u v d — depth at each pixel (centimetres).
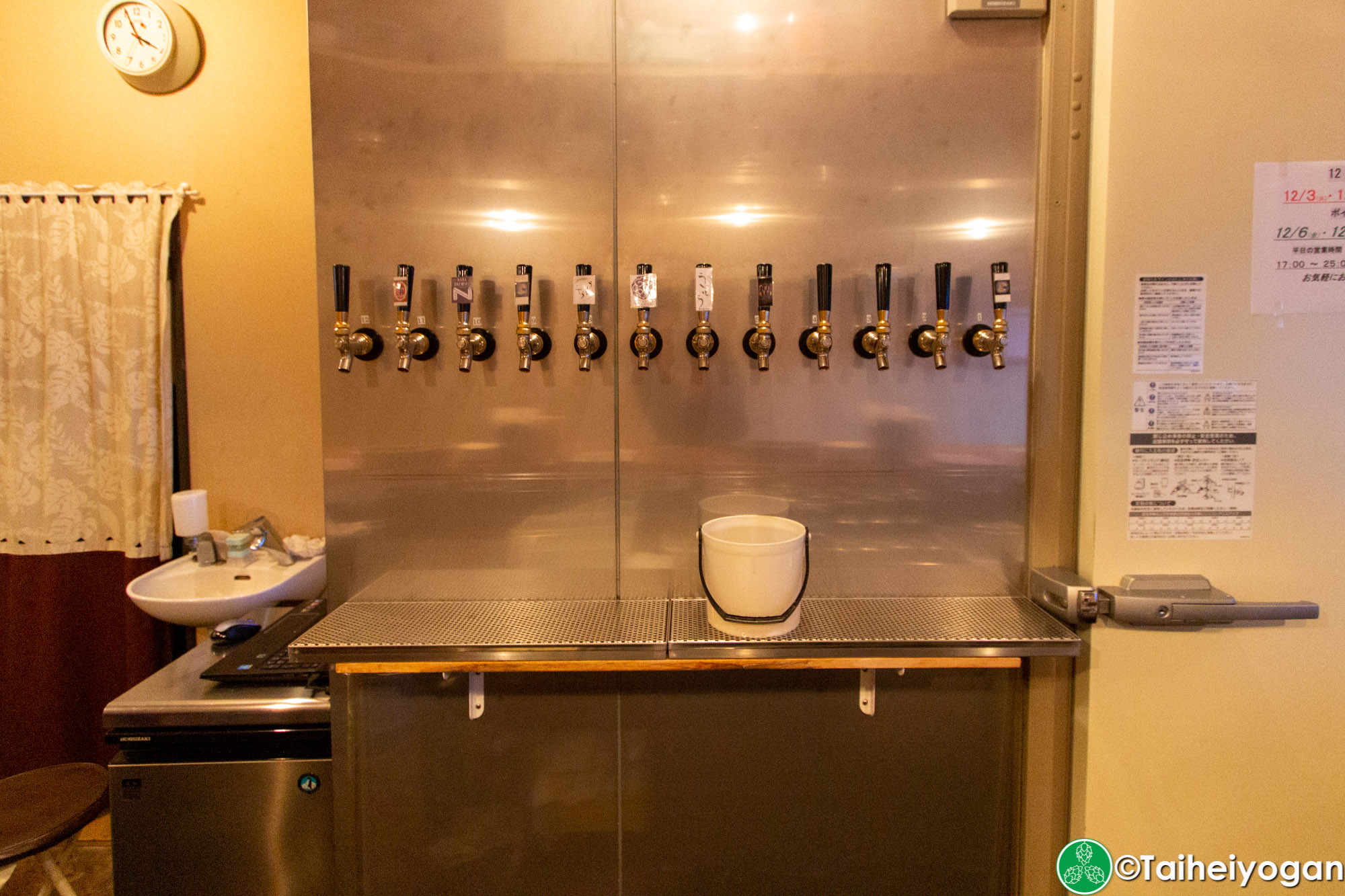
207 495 188
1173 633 107
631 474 118
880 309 106
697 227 115
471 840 114
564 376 117
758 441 117
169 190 183
